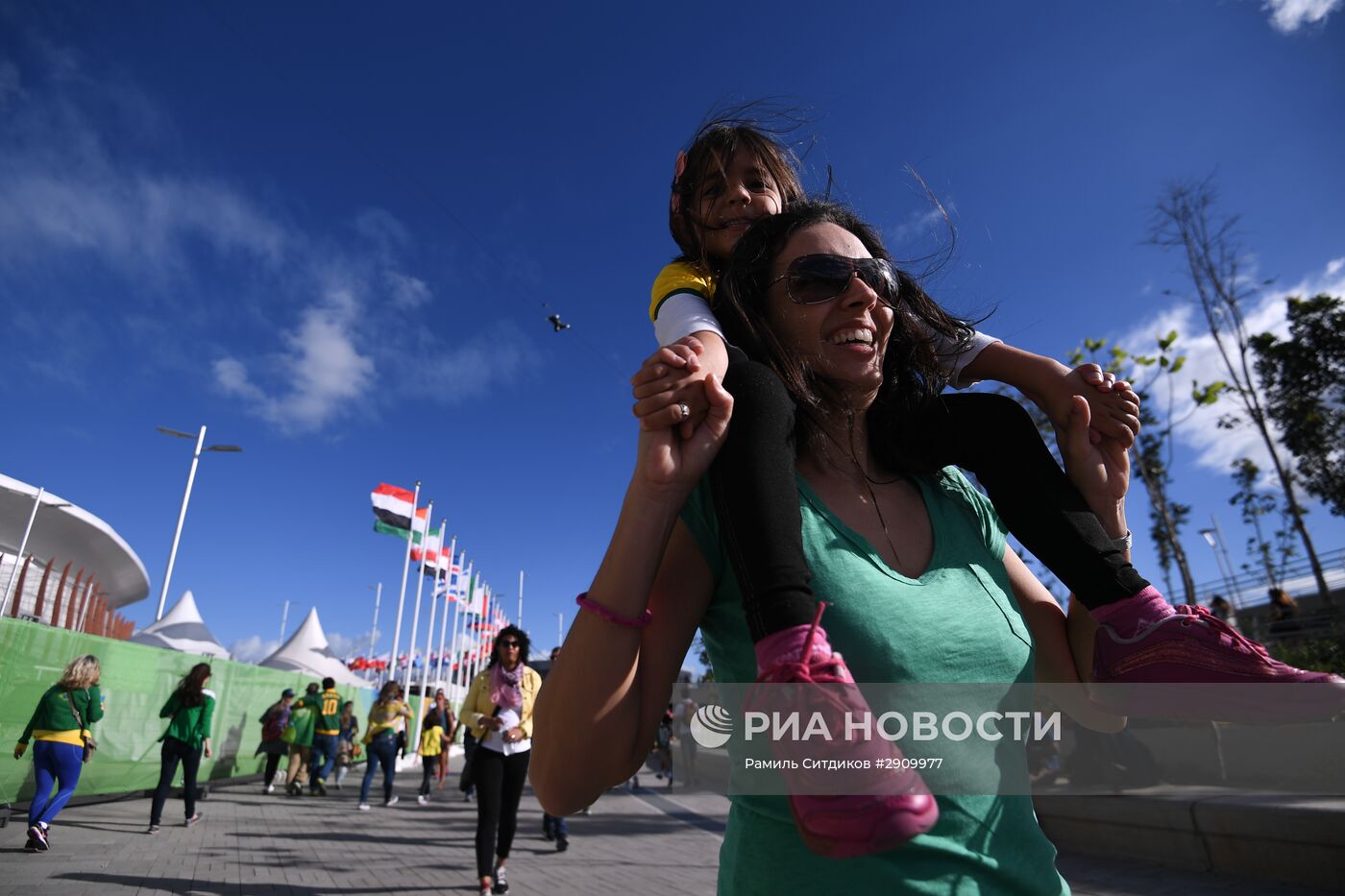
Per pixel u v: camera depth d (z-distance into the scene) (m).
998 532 1.27
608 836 9.41
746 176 2.05
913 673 0.95
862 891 0.88
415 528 27.81
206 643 17.91
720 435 0.93
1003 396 1.29
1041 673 1.31
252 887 6.04
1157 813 5.78
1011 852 0.96
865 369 1.18
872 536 1.09
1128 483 1.27
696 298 1.51
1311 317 18.36
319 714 14.35
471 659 38.28
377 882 6.35
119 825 8.92
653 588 1.02
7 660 8.43
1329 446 18.03
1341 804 4.94
